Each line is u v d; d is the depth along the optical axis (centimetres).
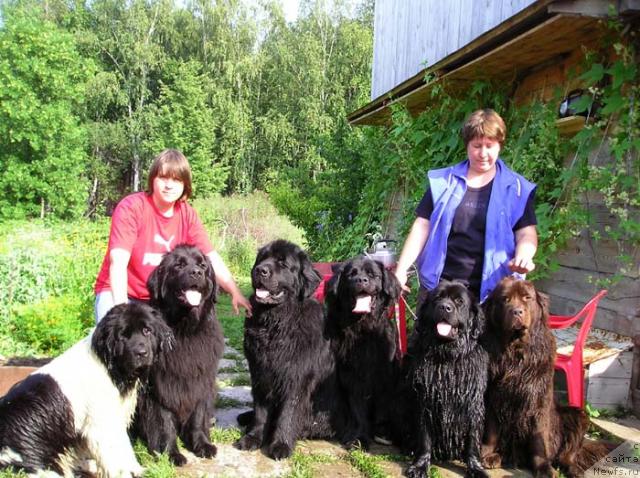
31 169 2384
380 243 693
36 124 2356
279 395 393
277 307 390
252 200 2423
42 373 345
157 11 3781
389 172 930
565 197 540
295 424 392
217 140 3688
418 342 369
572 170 507
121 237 405
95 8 3838
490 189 400
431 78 711
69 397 336
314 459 377
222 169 3347
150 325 341
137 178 3519
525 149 591
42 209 2405
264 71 3994
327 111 3681
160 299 375
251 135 3803
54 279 798
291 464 367
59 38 2406
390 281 403
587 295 535
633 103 454
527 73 652
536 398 349
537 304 352
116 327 334
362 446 399
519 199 399
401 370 403
